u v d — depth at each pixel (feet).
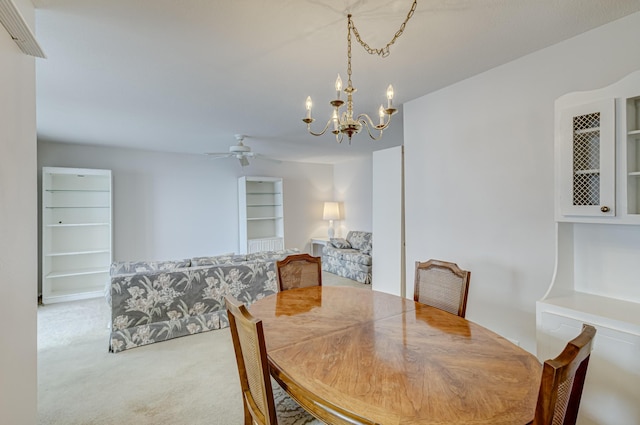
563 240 6.61
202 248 20.35
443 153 9.70
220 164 21.02
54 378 8.13
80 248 16.70
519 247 7.95
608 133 5.65
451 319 5.90
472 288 9.01
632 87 5.39
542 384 2.67
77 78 8.41
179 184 19.60
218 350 9.65
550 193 7.34
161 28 6.12
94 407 6.97
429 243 10.22
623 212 5.54
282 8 5.51
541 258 7.54
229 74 8.25
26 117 4.90
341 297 7.45
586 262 6.67
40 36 6.32
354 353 4.51
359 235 21.34
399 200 12.03
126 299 9.82
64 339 10.60
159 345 9.96
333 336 5.12
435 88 9.57
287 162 23.65
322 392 3.58
